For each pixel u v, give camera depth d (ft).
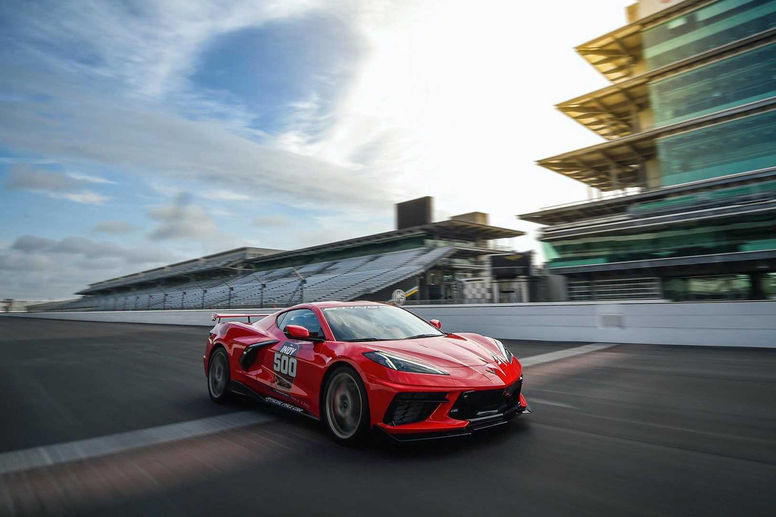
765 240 83.71
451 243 147.23
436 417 9.85
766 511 6.92
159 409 15.16
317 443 10.89
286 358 12.93
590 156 128.57
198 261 246.88
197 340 49.08
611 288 106.93
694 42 104.78
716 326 29.94
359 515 7.15
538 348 31.86
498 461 9.34
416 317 14.67
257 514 7.27
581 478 8.38
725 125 97.40
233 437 11.56
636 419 12.56
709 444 10.29
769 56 93.25
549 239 112.98
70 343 47.24
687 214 92.68
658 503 7.29
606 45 124.16
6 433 12.46
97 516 7.33
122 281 294.05
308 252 178.60
